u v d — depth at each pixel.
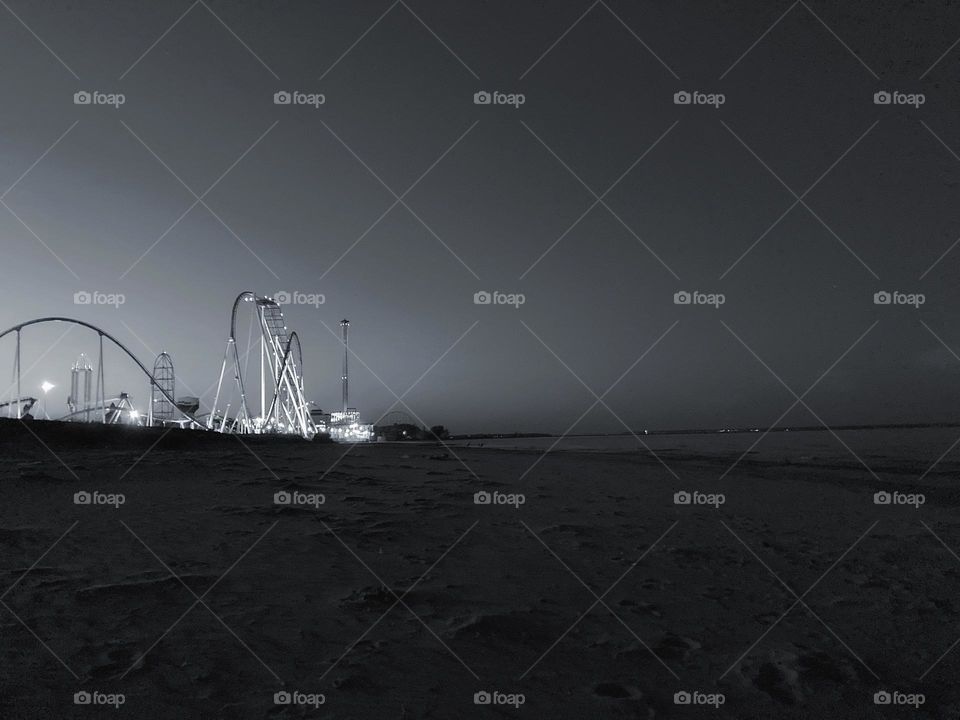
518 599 5.20
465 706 3.17
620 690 3.53
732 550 7.79
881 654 4.31
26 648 3.55
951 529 9.81
